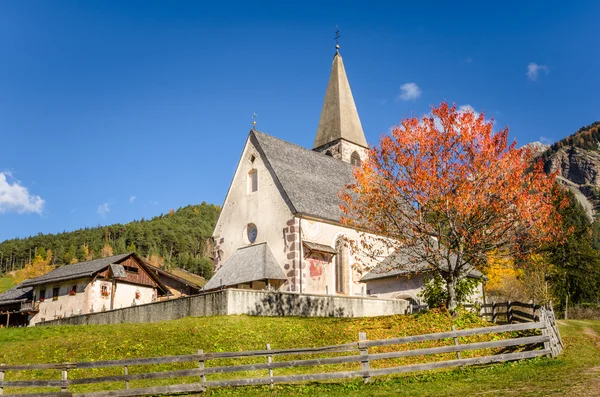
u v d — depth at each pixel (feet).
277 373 69.92
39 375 75.25
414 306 119.85
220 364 73.51
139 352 79.20
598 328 95.50
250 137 136.46
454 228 88.79
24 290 214.90
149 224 629.92
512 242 89.92
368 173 94.63
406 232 94.07
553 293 175.22
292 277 117.60
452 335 62.64
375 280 131.54
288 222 121.49
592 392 43.98
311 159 148.56
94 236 611.47
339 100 194.18
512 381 53.06
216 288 123.03
